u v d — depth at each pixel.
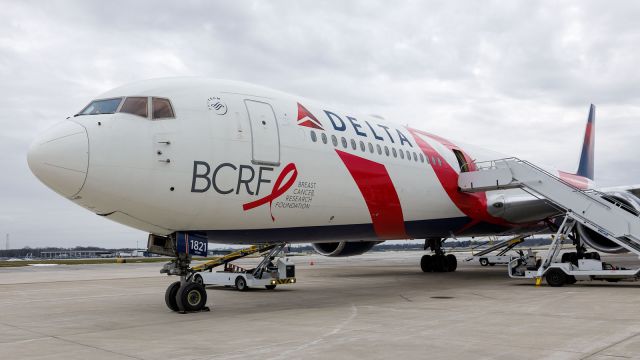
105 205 9.24
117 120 9.25
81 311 10.54
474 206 16.77
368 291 13.86
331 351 5.97
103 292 15.09
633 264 27.23
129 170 9.03
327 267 29.66
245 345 6.46
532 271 14.26
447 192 15.77
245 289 14.63
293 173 11.03
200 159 9.67
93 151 8.80
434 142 16.62
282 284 16.17
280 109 11.34
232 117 10.31
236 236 10.94
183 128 9.66
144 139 9.26
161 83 10.11
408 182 14.20
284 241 12.20
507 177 15.27
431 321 8.02
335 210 12.08
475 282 16.25
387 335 6.89
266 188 10.56
